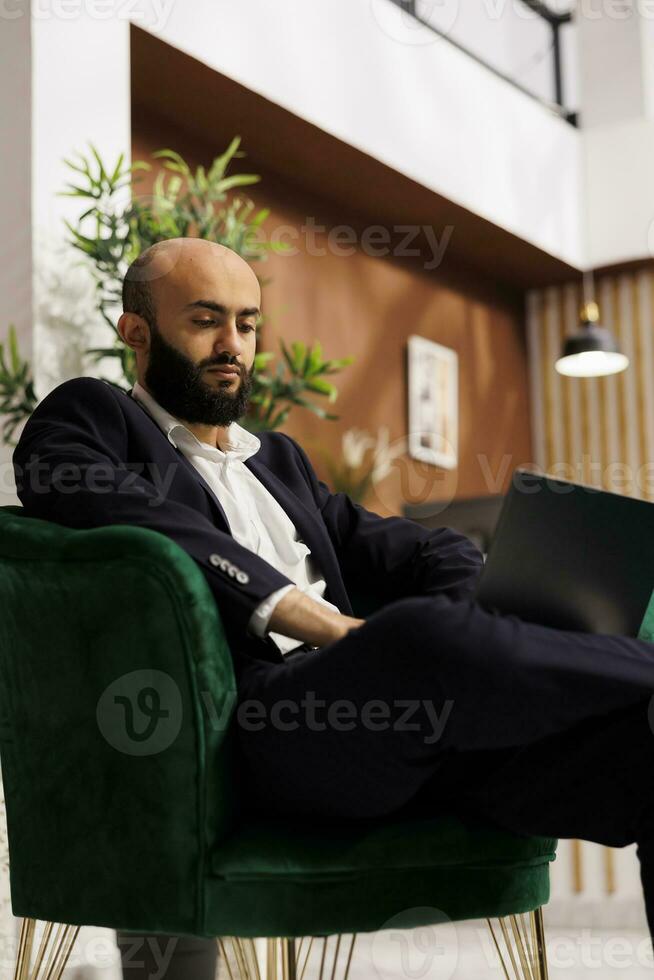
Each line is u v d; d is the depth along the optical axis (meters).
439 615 1.27
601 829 1.34
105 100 3.29
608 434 6.41
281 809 1.37
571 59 6.43
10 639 1.45
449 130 5.38
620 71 6.30
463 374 6.16
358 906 1.34
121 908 1.34
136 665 1.34
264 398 3.22
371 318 5.60
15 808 1.46
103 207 3.17
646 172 6.15
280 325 5.11
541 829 1.38
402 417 5.70
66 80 3.20
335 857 1.33
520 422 6.52
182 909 1.31
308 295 5.27
